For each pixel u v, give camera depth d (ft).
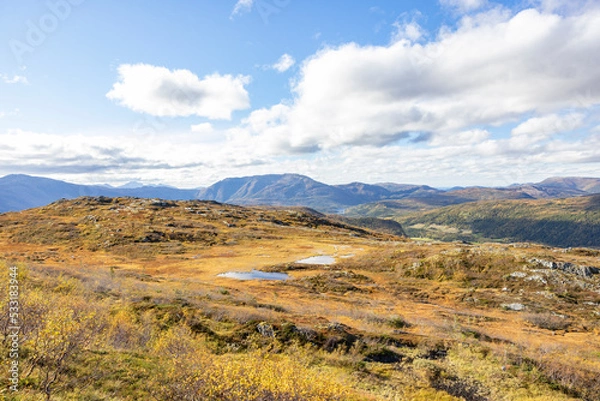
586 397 44.42
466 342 61.72
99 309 48.26
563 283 120.67
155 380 28.78
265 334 53.57
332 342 53.36
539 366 52.16
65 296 51.96
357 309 91.91
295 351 47.96
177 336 39.42
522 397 42.37
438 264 152.87
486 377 47.09
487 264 144.66
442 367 48.85
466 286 131.95
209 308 64.49
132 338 40.98
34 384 24.27
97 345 34.96
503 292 121.70
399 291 129.08
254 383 26.12
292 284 133.08
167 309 58.39
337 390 28.30
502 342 67.00
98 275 94.79
